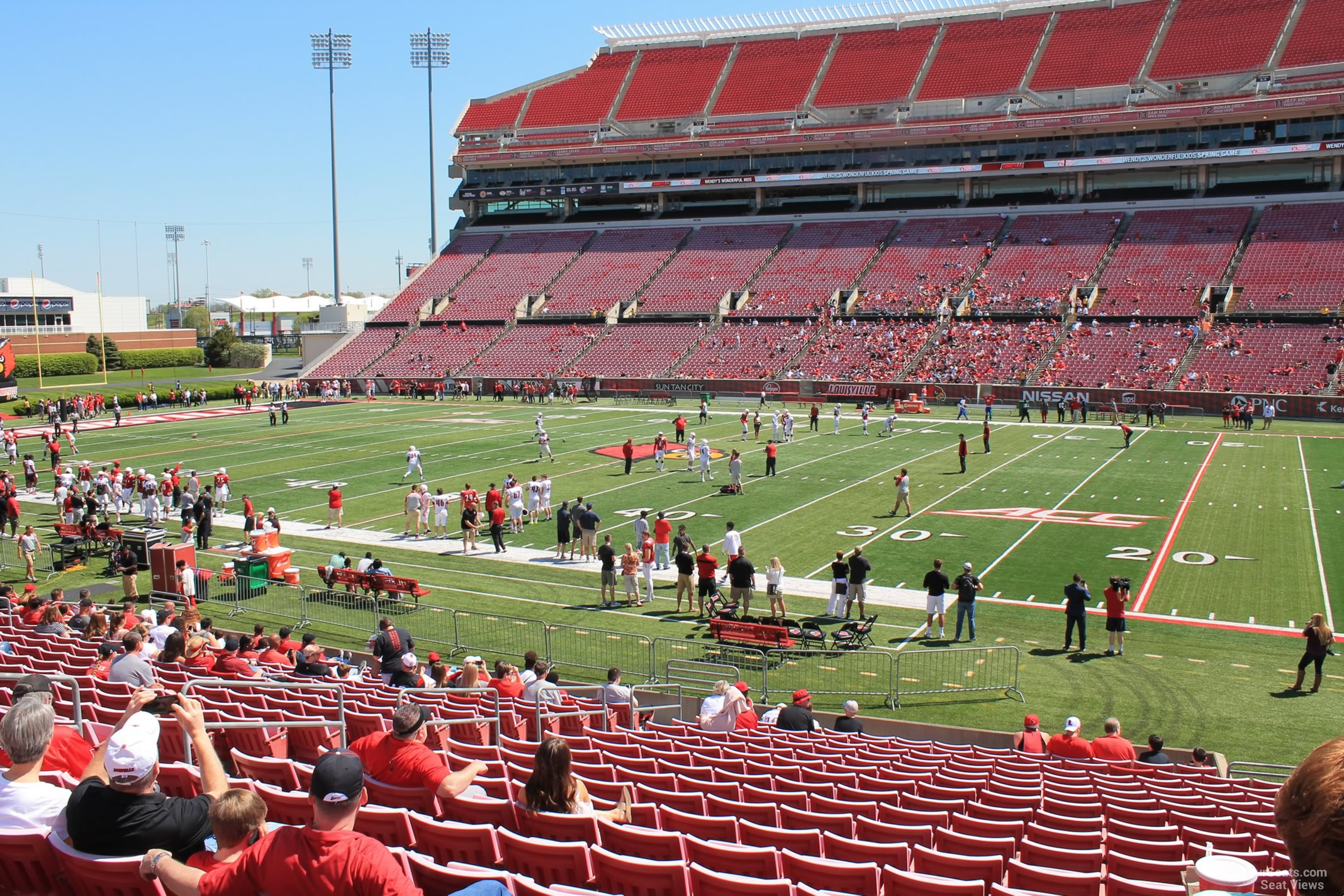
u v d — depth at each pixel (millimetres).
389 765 7742
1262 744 14977
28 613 18078
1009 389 57562
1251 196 67438
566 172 86938
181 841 5293
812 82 82000
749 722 14414
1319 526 27688
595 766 9617
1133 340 59062
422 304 80562
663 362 68375
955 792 10070
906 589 23172
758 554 26453
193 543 26297
